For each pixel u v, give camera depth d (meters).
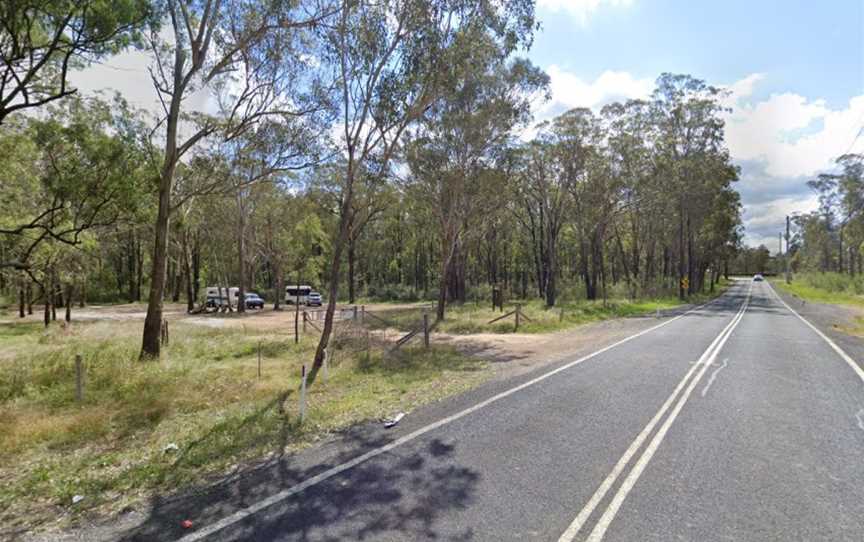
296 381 10.17
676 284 50.03
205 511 4.29
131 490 4.86
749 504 4.20
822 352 12.23
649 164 35.22
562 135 31.89
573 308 29.09
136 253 62.22
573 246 64.50
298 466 5.27
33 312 42.81
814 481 4.65
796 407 7.21
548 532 3.79
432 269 68.56
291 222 46.44
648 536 3.70
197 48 13.27
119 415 7.69
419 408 7.63
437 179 22.42
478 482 4.73
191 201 29.75
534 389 8.65
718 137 39.25
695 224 47.75
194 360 13.81
